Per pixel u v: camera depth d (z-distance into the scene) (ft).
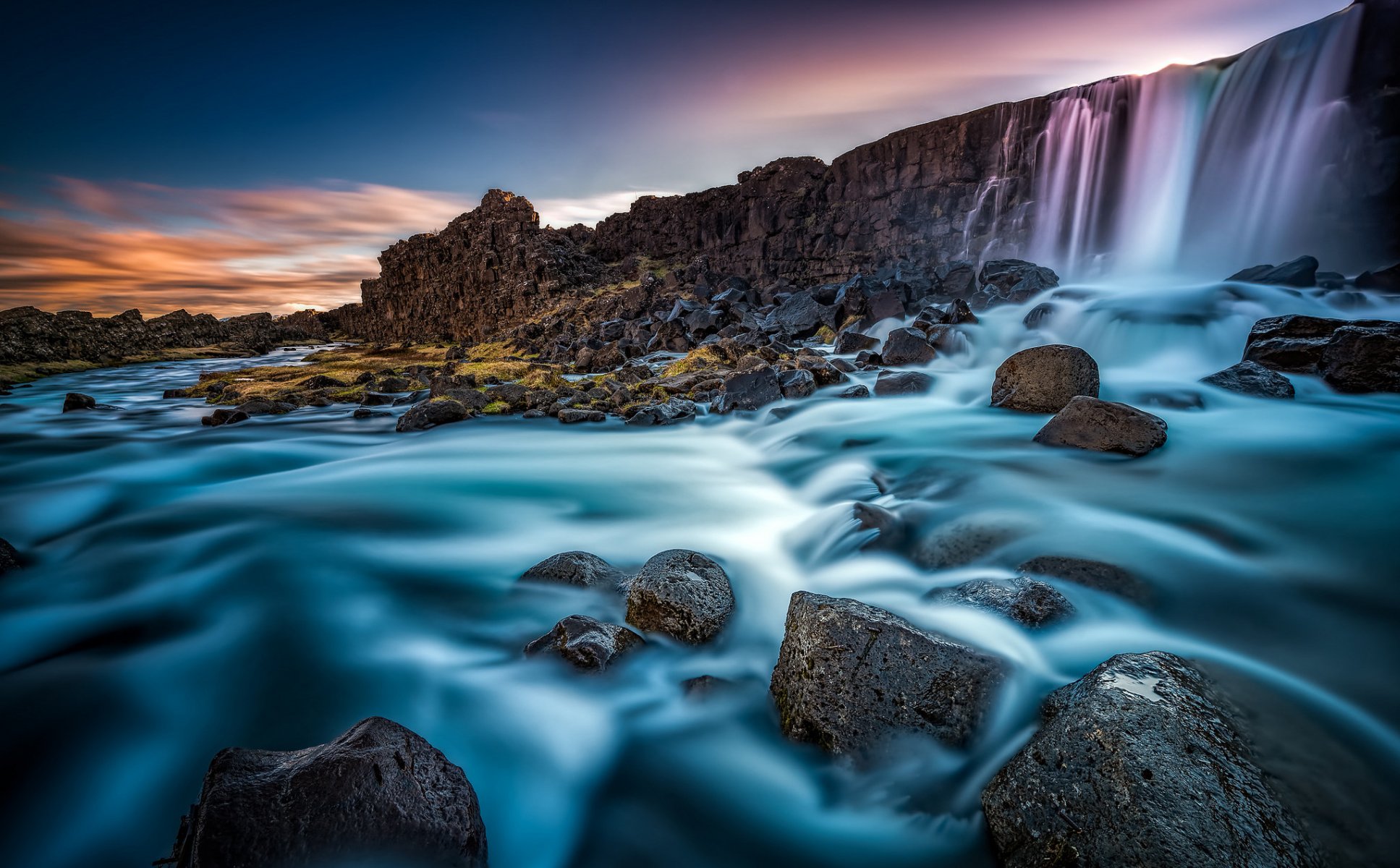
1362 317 46.98
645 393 51.70
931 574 17.75
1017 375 33.22
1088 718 9.48
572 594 17.89
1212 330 44.47
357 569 20.83
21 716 13.87
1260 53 78.48
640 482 30.19
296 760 9.53
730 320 82.23
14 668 15.53
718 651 15.34
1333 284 56.39
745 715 13.38
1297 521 17.78
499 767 12.60
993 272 75.92
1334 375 30.35
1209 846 7.90
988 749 11.19
